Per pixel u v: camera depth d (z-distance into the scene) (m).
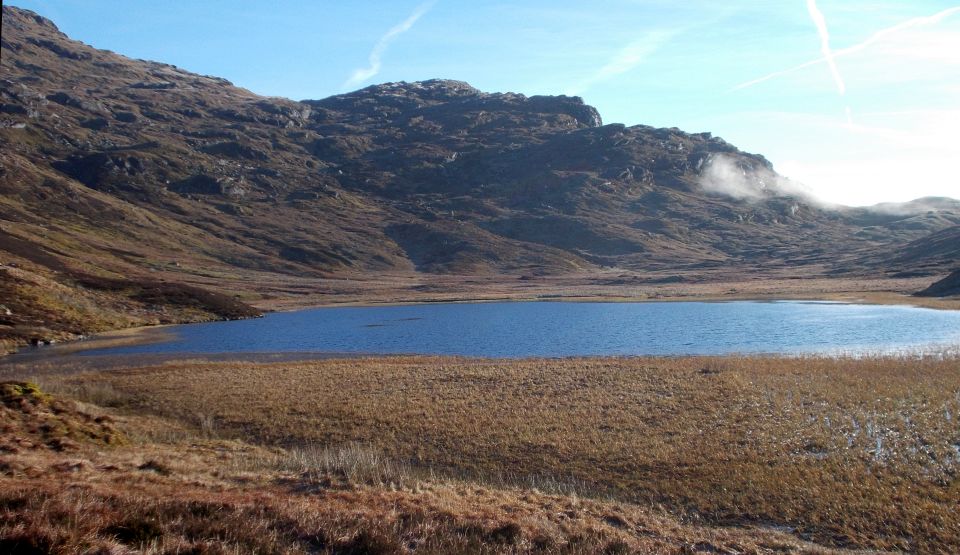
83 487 13.95
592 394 33.06
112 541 10.05
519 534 13.53
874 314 77.00
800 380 35.12
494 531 13.60
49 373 44.44
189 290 101.19
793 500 18.84
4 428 21.22
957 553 15.57
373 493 16.36
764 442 24.11
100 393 34.88
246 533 11.28
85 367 48.03
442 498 16.34
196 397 34.50
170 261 172.88
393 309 111.25
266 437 27.16
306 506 14.09
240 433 27.89
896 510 17.89
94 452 20.58
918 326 63.62
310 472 18.47
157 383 38.88
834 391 32.06
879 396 30.72
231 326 83.69
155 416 30.66
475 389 35.25
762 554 14.98
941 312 75.75
